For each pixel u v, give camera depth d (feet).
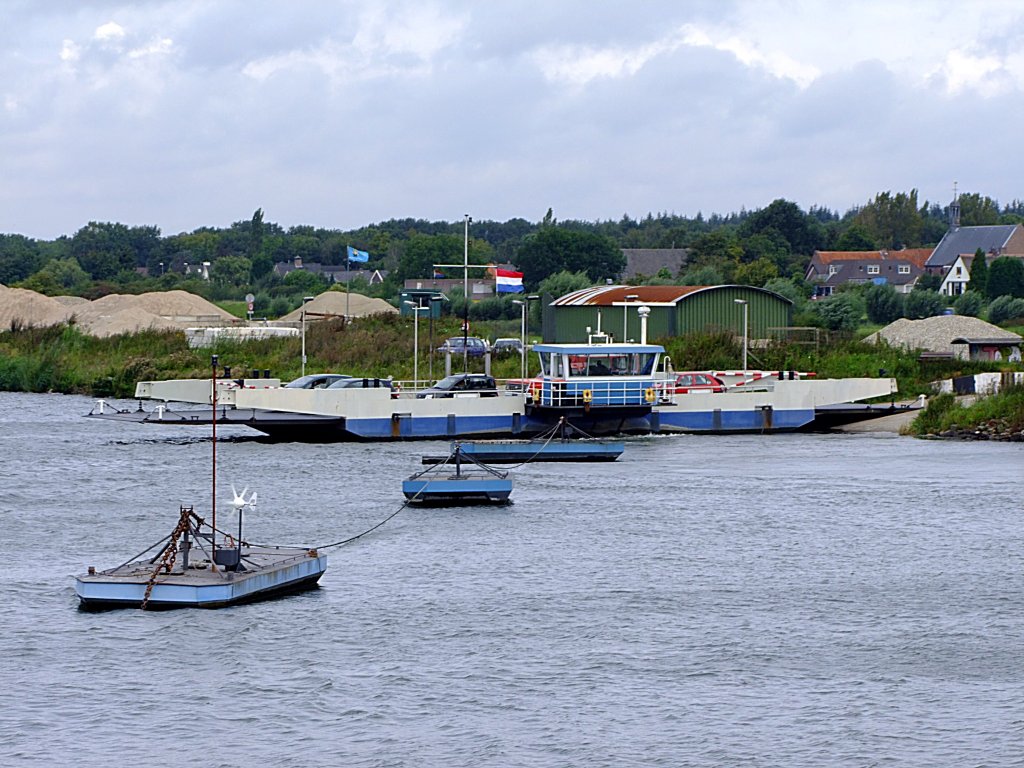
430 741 300.20
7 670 340.18
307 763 289.53
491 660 350.43
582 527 511.40
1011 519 530.27
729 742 299.79
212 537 408.67
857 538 494.18
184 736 302.66
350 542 481.87
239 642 361.10
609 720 311.47
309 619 382.01
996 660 352.08
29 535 493.36
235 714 314.55
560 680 336.29
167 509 545.85
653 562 455.22
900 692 329.31
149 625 373.81
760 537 495.82
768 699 324.60
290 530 503.61
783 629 378.12
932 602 406.21
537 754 293.84
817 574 439.63
